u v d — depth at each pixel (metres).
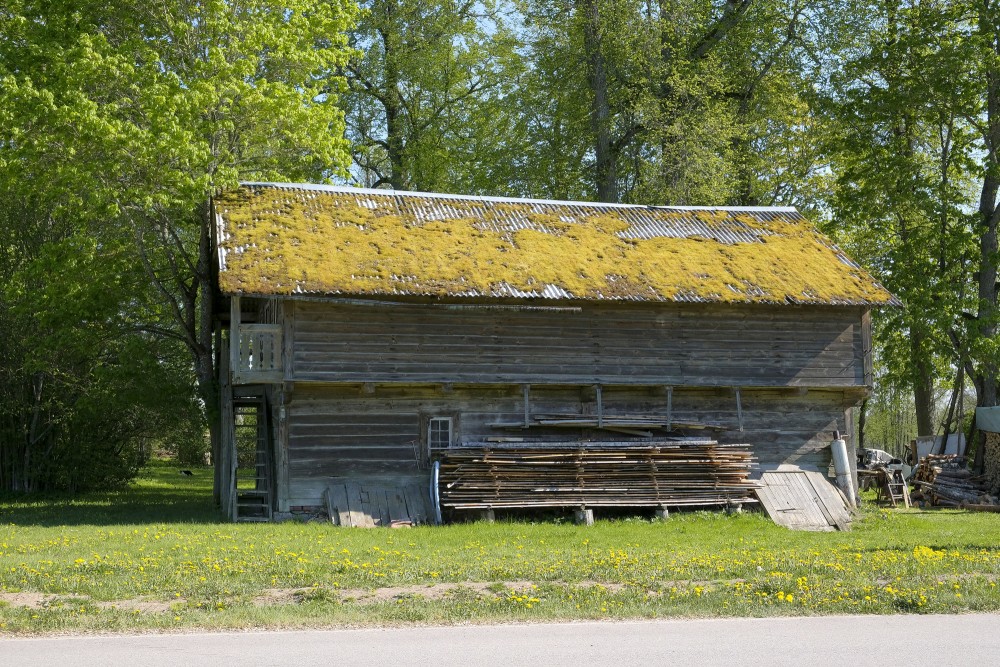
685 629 10.76
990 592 12.66
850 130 42.12
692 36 42.75
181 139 26.48
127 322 33.88
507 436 26.33
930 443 40.50
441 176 45.06
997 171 36.66
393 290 24.25
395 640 10.20
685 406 27.73
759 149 46.09
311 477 25.03
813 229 31.42
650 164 42.34
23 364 33.50
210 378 32.12
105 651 9.67
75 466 36.16
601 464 24.98
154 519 24.92
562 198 44.12
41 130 26.72
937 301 37.16
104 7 29.02
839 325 28.44
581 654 9.56
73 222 31.45
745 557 16.77
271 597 12.73
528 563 15.61
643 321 27.06
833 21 41.19
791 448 28.36
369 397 25.64
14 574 13.80
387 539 20.19
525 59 45.03
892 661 9.34
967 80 37.03
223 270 23.83
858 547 18.95
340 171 30.88
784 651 9.70
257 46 29.09
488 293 24.89
